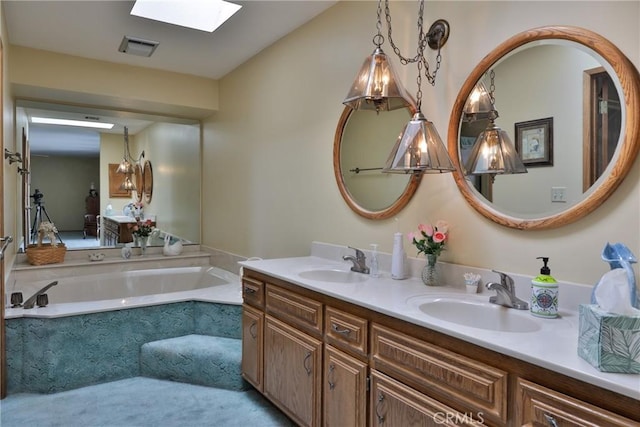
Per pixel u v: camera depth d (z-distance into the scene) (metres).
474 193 1.85
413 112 2.14
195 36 3.14
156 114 4.43
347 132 2.57
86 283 3.85
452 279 1.93
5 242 2.40
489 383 1.21
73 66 3.51
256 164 3.56
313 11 2.76
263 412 2.38
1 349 2.52
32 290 3.45
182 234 4.84
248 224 3.70
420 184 2.12
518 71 1.68
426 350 1.40
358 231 2.51
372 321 1.65
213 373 2.71
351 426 1.73
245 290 2.58
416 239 2.01
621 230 1.38
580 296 1.48
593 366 1.01
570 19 1.52
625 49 1.37
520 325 1.49
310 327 2.00
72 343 2.70
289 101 3.12
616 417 0.94
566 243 1.53
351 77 2.53
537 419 1.09
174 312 3.06
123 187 4.71
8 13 2.72
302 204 3.00
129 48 3.30
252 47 3.38
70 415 2.34
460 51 1.91
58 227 4.33
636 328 0.98
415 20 2.14
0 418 2.30
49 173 4.39
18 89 3.42
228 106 4.03
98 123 4.64
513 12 1.70
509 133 1.71
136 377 2.88
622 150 1.36
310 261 2.65
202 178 4.59
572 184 1.51
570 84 1.51
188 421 2.29
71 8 2.68
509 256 1.72
